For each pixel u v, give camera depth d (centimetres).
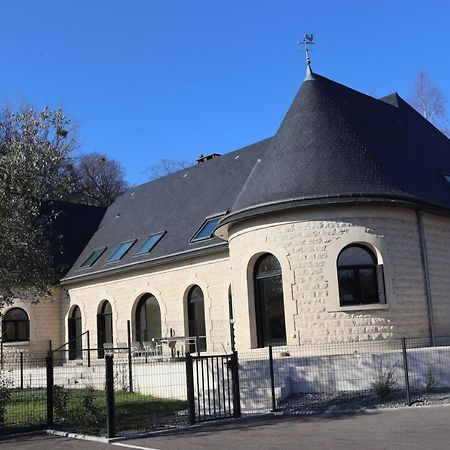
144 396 1656
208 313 2253
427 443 839
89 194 5719
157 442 1020
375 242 1645
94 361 2484
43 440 1126
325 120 1838
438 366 1470
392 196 1650
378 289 1641
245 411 1373
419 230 1748
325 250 1641
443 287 1798
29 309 2892
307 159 1733
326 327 1616
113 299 2684
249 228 1766
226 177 2611
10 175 1339
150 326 2539
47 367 1293
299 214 1673
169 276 2434
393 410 1205
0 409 1288
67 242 3180
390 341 1616
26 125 1445
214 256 2256
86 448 1002
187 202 2705
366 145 1809
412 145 2186
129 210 3167
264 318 1756
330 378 1466
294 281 1659
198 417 1257
